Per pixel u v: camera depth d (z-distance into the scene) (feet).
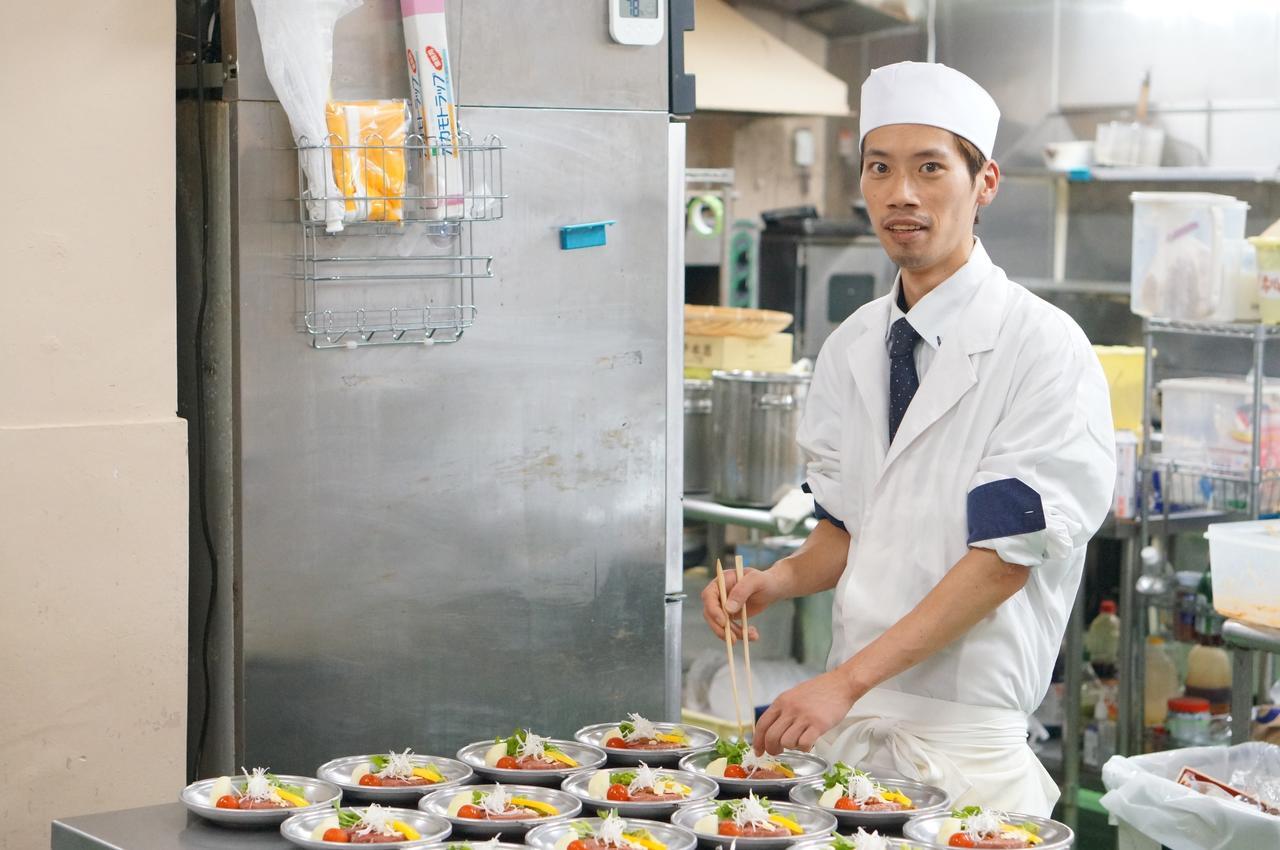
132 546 7.43
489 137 8.01
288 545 7.66
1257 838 7.40
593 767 6.38
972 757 6.58
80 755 7.38
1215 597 10.28
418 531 7.99
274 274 7.50
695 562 16.08
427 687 8.09
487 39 7.96
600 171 8.38
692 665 14.25
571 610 8.52
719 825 5.58
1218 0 16.24
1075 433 6.39
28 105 7.04
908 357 6.80
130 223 7.34
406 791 5.96
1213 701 13.50
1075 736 13.64
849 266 18.63
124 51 7.25
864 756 6.73
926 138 6.40
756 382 13.50
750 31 17.65
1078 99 17.71
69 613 7.29
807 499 12.96
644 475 8.70
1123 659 13.65
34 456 7.14
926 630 6.27
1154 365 13.91
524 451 8.27
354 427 7.77
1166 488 13.14
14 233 7.06
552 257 8.26
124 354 7.39
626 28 8.32
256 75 7.34
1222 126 16.33
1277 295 12.09
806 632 13.80
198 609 8.06
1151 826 7.81
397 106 7.54
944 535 6.60
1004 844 5.45
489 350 8.11
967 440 6.59
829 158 19.20
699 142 18.30
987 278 6.72
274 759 7.72
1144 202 12.87
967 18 18.56
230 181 7.43
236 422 7.51
